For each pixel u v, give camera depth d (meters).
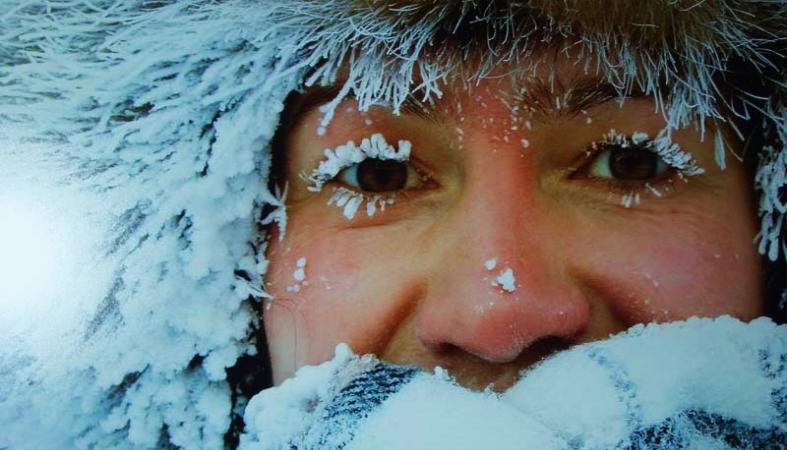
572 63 0.22
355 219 0.24
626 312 0.23
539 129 0.22
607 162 0.24
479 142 0.22
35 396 0.25
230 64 0.23
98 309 0.25
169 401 0.25
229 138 0.23
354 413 0.21
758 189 0.24
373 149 0.23
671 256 0.23
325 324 0.24
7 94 0.25
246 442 0.23
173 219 0.24
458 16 0.21
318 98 0.23
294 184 0.24
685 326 0.22
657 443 0.20
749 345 0.22
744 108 0.23
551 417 0.21
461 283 0.22
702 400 0.21
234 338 0.25
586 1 0.21
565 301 0.22
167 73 0.24
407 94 0.22
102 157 0.24
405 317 0.24
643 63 0.22
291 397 0.23
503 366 0.22
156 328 0.24
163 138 0.24
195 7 0.23
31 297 0.25
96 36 0.25
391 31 0.22
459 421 0.20
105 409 0.25
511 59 0.22
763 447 0.21
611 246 0.23
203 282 0.24
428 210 0.24
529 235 0.22
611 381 0.21
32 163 0.25
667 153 0.23
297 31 0.23
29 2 0.25
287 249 0.24
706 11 0.21
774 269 0.25
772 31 0.22
